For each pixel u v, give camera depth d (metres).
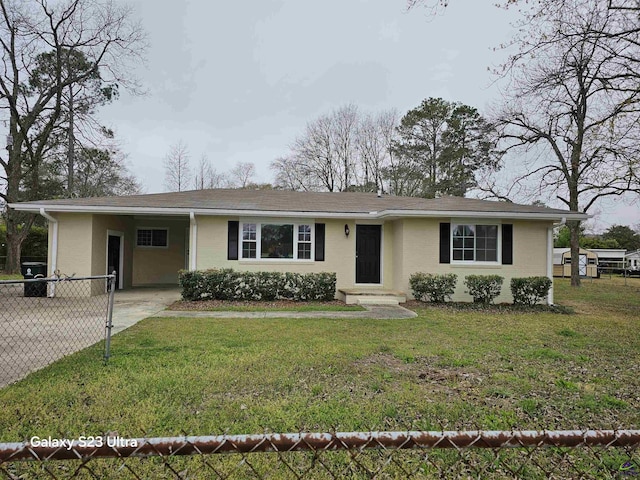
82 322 8.41
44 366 5.14
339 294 13.20
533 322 9.24
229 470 2.78
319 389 4.38
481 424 3.62
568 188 19.58
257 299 12.08
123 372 4.84
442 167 29.34
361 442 1.46
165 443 1.40
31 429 3.35
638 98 9.41
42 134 20.98
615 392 4.52
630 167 10.09
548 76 11.27
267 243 13.20
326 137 33.62
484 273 12.66
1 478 2.28
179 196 14.53
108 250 14.23
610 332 8.06
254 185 38.72
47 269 12.85
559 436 1.50
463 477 2.78
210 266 12.91
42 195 23.50
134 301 11.87
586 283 23.61
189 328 7.71
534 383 4.78
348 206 14.04
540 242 12.84
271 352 5.88
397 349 6.23
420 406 3.99
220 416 3.66
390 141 32.47
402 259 12.67
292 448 1.44
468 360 5.68
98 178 29.08
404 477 2.76
